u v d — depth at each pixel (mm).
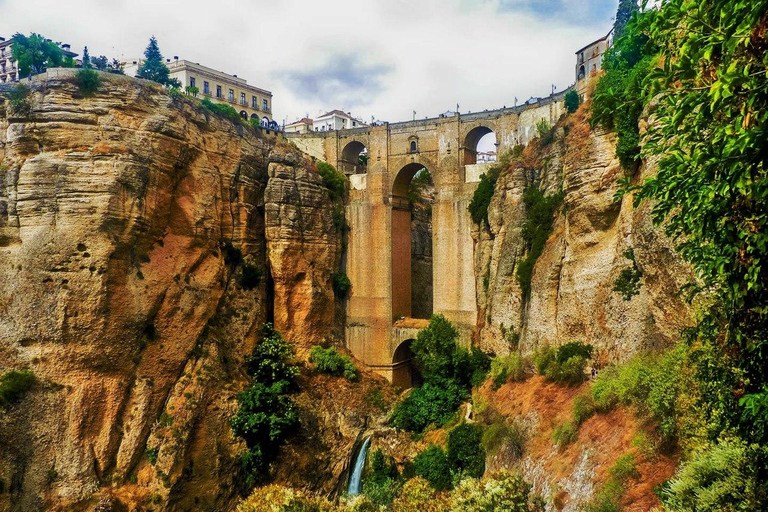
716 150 13562
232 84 98812
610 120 37719
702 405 20062
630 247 34469
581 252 40656
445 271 63938
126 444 45812
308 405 56938
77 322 44844
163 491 44938
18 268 45094
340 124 137625
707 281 16062
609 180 37688
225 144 59594
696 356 20031
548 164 52875
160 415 48156
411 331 64562
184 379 50219
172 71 92188
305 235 64125
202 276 54531
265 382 56625
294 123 134750
